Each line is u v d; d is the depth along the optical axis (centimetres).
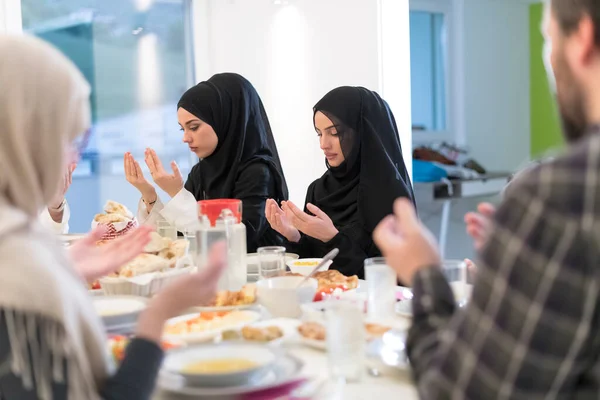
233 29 475
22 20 437
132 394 99
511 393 75
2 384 90
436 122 628
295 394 115
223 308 162
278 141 458
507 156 682
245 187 297
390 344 134
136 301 165
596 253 72
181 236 268
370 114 279
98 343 100
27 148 99
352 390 119
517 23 681
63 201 273
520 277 75
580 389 78
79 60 459
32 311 90
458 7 623
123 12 471
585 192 72
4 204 99
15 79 98
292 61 448
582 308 73
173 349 124
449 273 143
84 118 107
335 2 423
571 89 86
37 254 94
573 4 82
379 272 156
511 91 680
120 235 228
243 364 120
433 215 586
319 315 151
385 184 268
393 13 407
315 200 296
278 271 187
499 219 77
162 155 494
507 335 75
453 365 79
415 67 607
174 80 493
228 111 304
